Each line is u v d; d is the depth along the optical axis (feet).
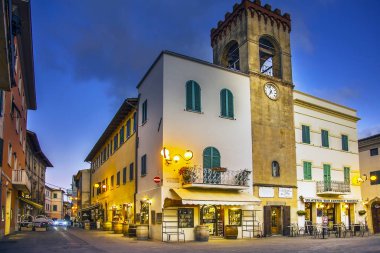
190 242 63.77
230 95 80.53
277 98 88.74
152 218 71.26
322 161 95.04
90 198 168.45
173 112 71.82
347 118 104.53
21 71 91.56
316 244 58.08
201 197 65.87
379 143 107.86
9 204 78.38
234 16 93.81
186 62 75.72
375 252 45.62
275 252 46.47
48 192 261.03
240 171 75.41
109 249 51.06
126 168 96.58
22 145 103.14
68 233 91.61
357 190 101.60
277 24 94.12
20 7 64.23
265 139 84.07
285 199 84.17
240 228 75.36
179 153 70.69
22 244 58.54
